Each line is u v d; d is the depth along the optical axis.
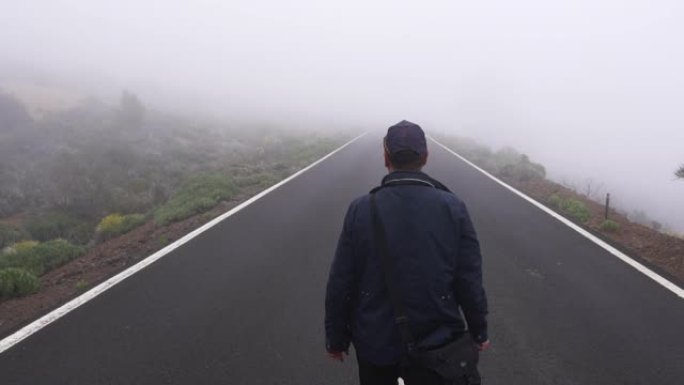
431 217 2.80
